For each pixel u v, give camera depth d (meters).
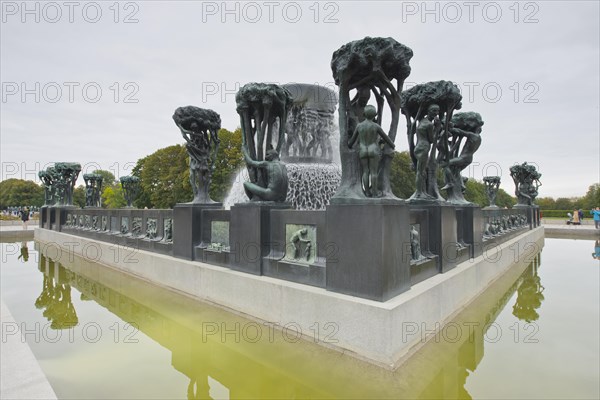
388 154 4.97
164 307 6.12
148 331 5.34
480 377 3.67
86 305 6.87
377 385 3.46
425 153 6.32
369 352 3.81
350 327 4.00
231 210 6.11
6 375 3.37
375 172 4.37
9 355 3.80
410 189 30.86
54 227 17.84
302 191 10.22
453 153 8.45
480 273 7.05
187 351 4.55
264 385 3.63
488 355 4.24
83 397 3.37
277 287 4.91
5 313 5.21
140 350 4.59
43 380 3.29
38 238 19.72
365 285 4.09
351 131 4.92
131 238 9.62
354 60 4.73
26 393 3.06
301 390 3.52
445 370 3.80
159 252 8.28
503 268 9.35
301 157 11.02
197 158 7.57
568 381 3.60
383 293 3.96
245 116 6.27
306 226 5.06
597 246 16.53
